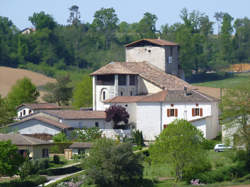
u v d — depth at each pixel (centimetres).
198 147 14700
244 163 15288
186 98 19588
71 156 17250
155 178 14388
